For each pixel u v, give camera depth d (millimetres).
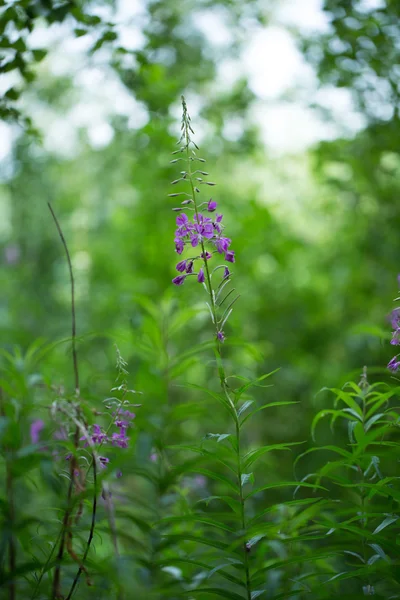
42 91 8016
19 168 8703
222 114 7023
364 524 2756
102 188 9250
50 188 9273
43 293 9125
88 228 9430
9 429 2447
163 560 2617
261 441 7152
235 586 3967
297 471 6285
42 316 8836
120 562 2385
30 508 4164
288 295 8000
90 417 2633
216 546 2617
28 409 2701
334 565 3602
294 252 8297
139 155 6938
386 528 2766
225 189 7746
